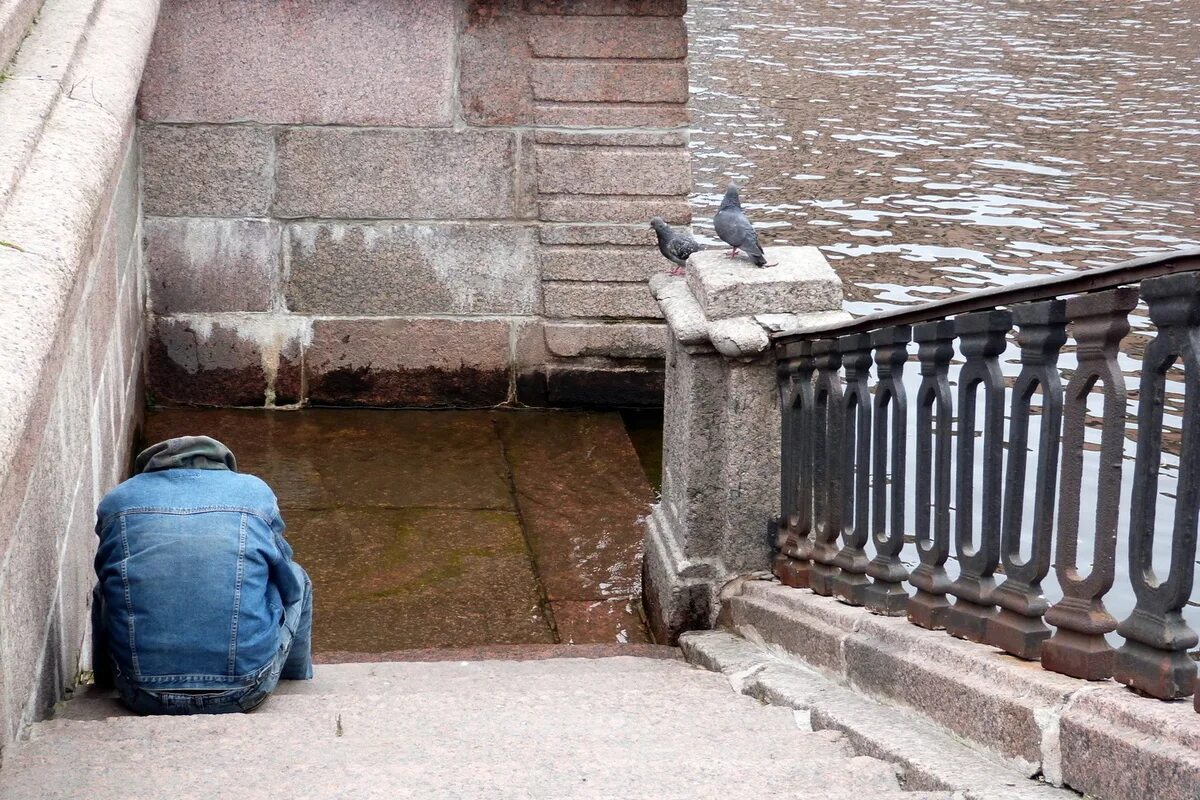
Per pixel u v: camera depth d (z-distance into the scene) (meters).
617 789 3.80
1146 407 3.40
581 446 10.55
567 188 10.72
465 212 10.73
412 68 10.41
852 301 14.84
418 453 10.28
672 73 10.54
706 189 20.42
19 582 4.19
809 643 5.54
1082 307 3.63
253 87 10.31
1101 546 3.64
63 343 5.20
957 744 4.06
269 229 10.62
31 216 3.89
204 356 10.80
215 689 4.84
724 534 6.95
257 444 10.27
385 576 8.31
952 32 37.50
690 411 6.88
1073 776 3.50
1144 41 35.69
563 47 10.43
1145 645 3.45
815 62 32.41
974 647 4.24
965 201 19.56
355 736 4.55
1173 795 3.13
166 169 10.40
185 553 4.86
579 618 7.88
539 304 10.99
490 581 8.30
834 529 5.83
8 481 3.69
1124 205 19.38
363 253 10.75
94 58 5.97
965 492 4.38
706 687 5.68
